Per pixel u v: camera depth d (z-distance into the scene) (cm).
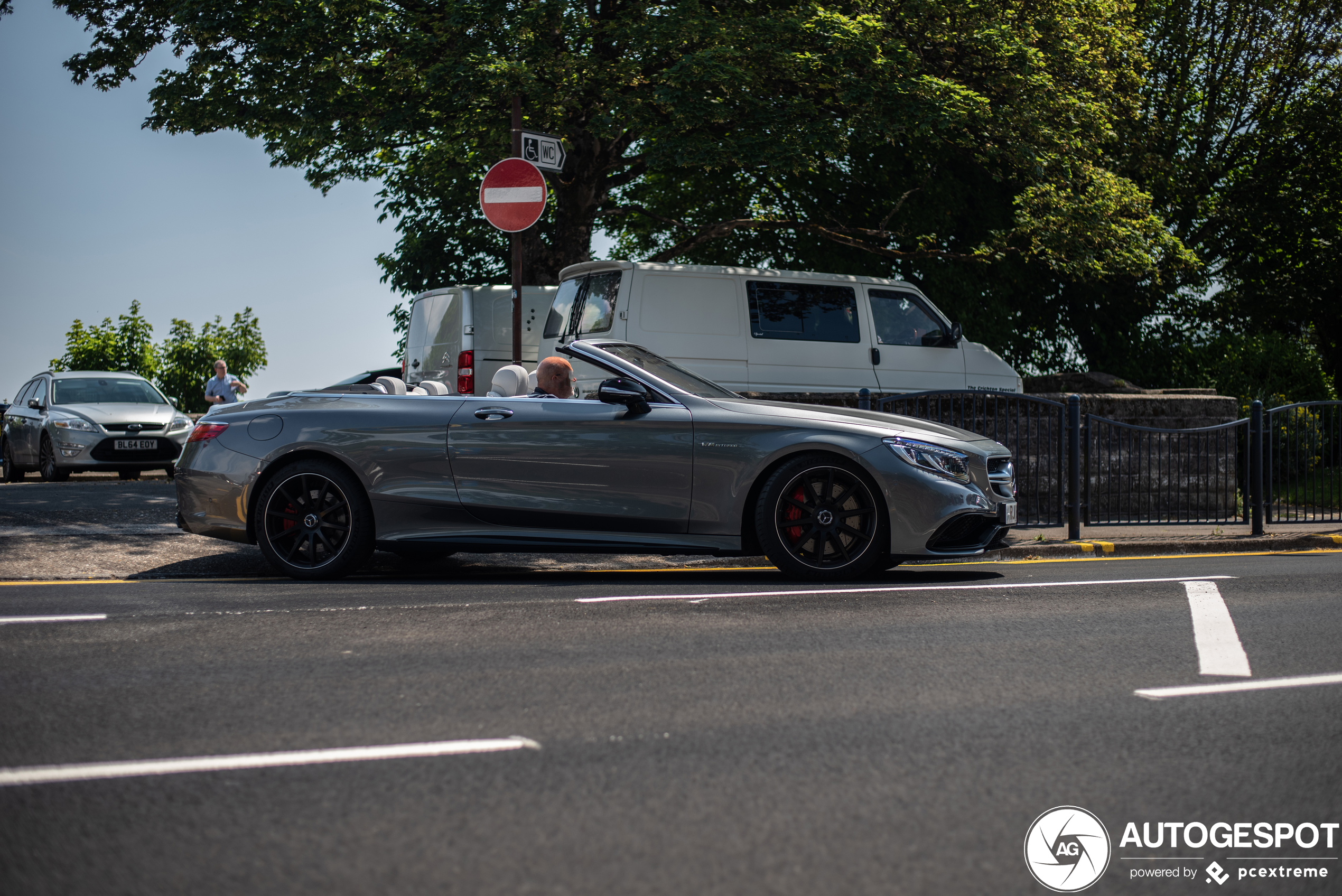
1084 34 1861
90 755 362
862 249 2161
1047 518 1177
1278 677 472
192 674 468
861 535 743
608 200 2227
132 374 1994
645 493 750
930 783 339
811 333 1252
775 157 1512
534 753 366
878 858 284
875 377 1272
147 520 995
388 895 261
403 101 1652
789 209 2245
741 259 2264
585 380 1105
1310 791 335
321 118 1636
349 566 769
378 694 437
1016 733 389
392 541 767
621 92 1595
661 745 374
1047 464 1191
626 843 292
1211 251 2788
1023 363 2458
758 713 413
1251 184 2784
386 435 767
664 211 2305
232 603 645
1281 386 2316
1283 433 1159
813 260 2212
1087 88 1855
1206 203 2688
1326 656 514
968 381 1312
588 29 1564
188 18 1628
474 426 762
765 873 275
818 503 745
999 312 2253
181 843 292
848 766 354
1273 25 2758
